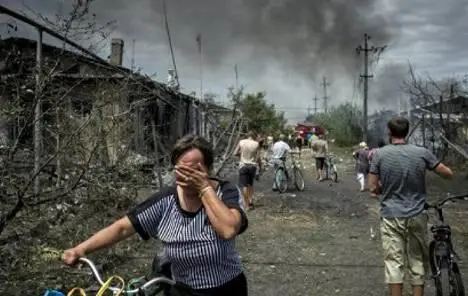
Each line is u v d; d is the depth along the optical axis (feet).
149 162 31.68
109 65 24.13
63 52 18.95
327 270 24.40
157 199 9.98
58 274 19.56
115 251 23.89
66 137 20.01
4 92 17.63
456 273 17.38
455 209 42.22
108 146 23.30
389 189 17.49
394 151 17.47
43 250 19.77
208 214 9.23
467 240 30.63
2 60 18.67
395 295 17.39
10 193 18.19
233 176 60.95
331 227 34.94
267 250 28.17
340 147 180.75
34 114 18.10
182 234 9.64
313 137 69.05
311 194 52.16
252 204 42.70
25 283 18.58
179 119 65.98
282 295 20.86
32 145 19.02
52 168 21.07
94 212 22.34
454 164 73.87
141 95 28.68
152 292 9.58
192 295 9.66
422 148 17.53
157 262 10.32
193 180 9.27
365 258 26.66
